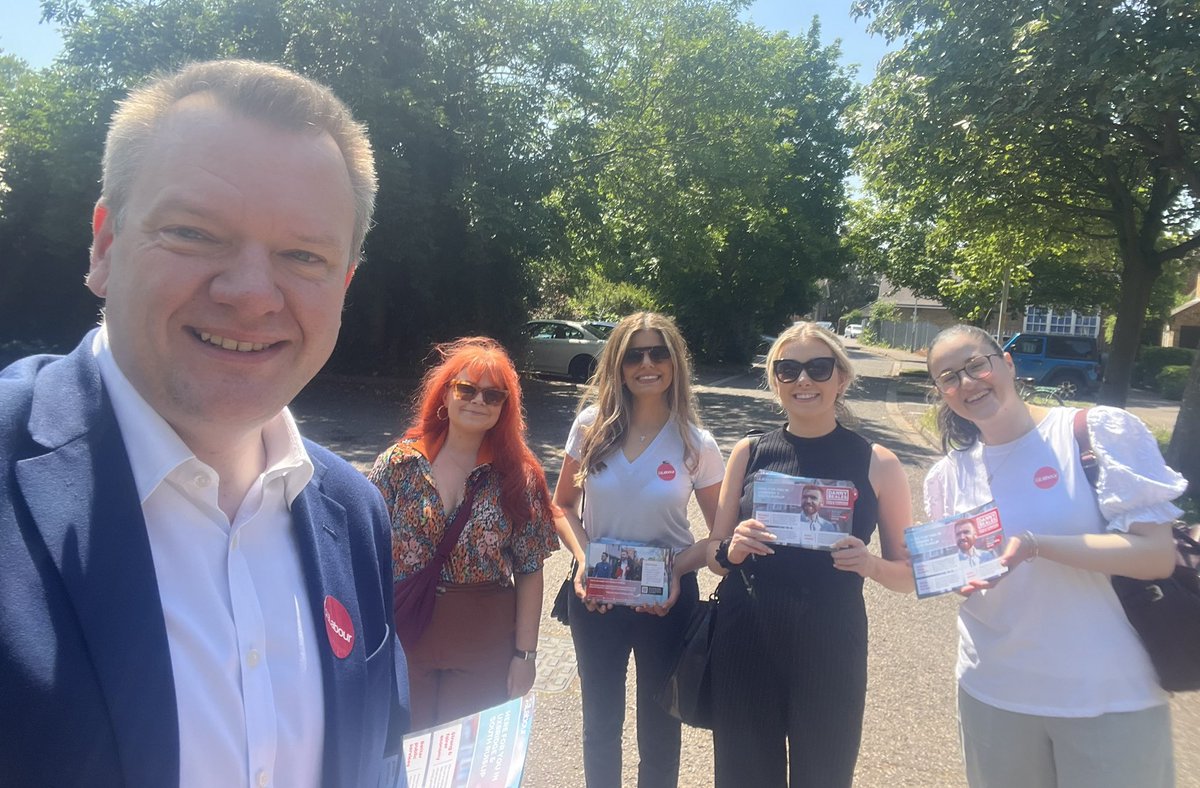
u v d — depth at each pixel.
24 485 0.92
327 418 11.45
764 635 2.31
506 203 13.66
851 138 26.80
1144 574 1.96
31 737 0.84
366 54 12.70
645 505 2.79
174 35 12.88
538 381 18.06
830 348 2.44
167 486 1.07
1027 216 14.82
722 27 16.09
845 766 2.30
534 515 2.58
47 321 17.41
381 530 1.48
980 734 2.19
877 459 2.46
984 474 2.28
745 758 2.34
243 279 1.07
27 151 15.46
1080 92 9.65
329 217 1.16
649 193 15.89
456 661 2.44
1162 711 2.02
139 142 1.09
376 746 1.31
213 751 1.02
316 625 1.23
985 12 9.86
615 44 15.67
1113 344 14.22
